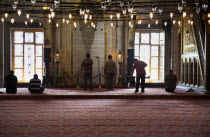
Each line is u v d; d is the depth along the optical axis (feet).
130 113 27.53
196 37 46.62
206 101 37.68
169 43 59.52
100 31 58.90
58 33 57.52
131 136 18.65
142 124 22.45
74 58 58.29
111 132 19.74
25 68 59.21
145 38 60.90
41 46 59.52
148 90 49.93
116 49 58.59
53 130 20.29
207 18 42.42
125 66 58.95
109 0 33.96
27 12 44.37
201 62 46.11
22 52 59.16
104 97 40.40
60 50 57.52
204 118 25.23
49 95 40.01
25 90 49.16
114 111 28.71
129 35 57.36
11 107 31.35
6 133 19.36
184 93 43.91
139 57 60.85
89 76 48.96
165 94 41.52
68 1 56.70
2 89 51.72
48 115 26.32
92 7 37.96
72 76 57.93
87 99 39.22
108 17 57.72
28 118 24.88
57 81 56.13
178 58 56.59
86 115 26.35
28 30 59.11
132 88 54.44
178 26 55.98
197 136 18.70
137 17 59.26
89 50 59.06
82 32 58.65
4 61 57.52
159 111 28.89
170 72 47.11
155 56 61.05
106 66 48.42
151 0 55.88
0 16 56.65
